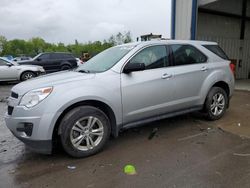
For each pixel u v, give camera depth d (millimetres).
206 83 5367
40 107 3658
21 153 4277
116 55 4691
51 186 3234
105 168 3656
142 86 4449
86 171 3586
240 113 6352
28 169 3699
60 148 4277
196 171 3490
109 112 4230
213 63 5555
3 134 5297
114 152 4188
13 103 3912
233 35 14602
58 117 3748
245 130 5074
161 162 3781
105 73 4230
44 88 3752
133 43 4973
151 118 4719
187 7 10773
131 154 4094
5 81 14203
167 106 4824
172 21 11430
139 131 5145
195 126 5383
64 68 17859
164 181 3264
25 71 14156
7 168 3752
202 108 5477
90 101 4062
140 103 4469
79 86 3926
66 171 3602
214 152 4086
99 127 4105
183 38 11070
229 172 3441
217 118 5738
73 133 3867
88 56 24688
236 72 14930
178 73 4910
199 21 12945
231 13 13922
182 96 5020
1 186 3264
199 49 5422
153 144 4484
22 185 3277
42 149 3732
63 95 3768
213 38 13656
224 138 4688
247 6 14562
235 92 9758
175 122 5656
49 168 3709
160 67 4770
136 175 3432
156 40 5043
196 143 4477
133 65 4270
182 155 4000
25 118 3680
